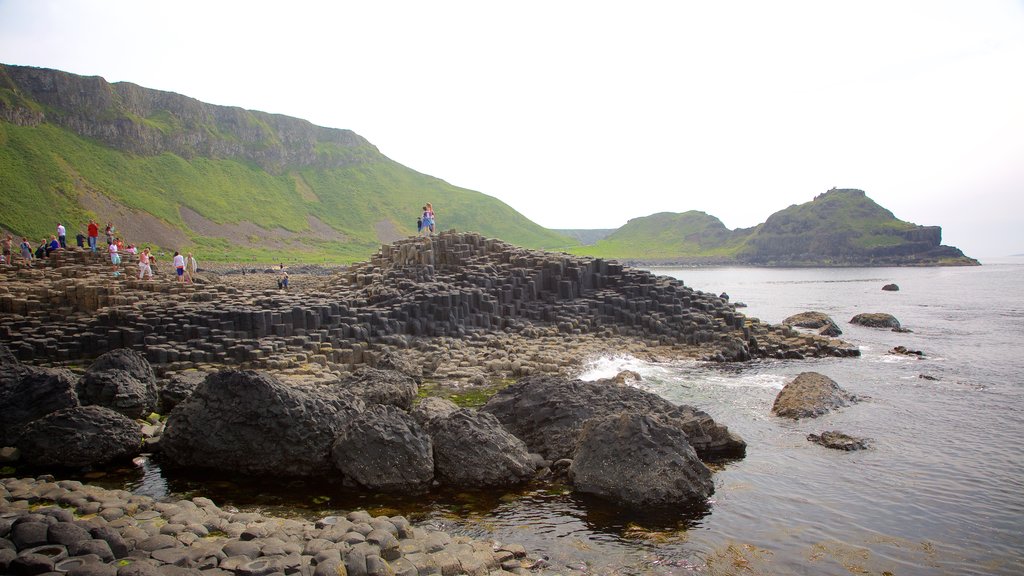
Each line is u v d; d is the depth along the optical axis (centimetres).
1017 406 2494
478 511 1501
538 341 3838
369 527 1238
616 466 1597
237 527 1226
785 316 6512
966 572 1234
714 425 1927
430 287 4131
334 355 3212
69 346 3081
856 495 1597
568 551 1288
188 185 19512
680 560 1257
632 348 3812
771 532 1391
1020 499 1580
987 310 6788
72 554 1013
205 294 3938
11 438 1875
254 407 1736
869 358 3722
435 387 2833
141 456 1847
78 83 18038
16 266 4916
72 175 15838
